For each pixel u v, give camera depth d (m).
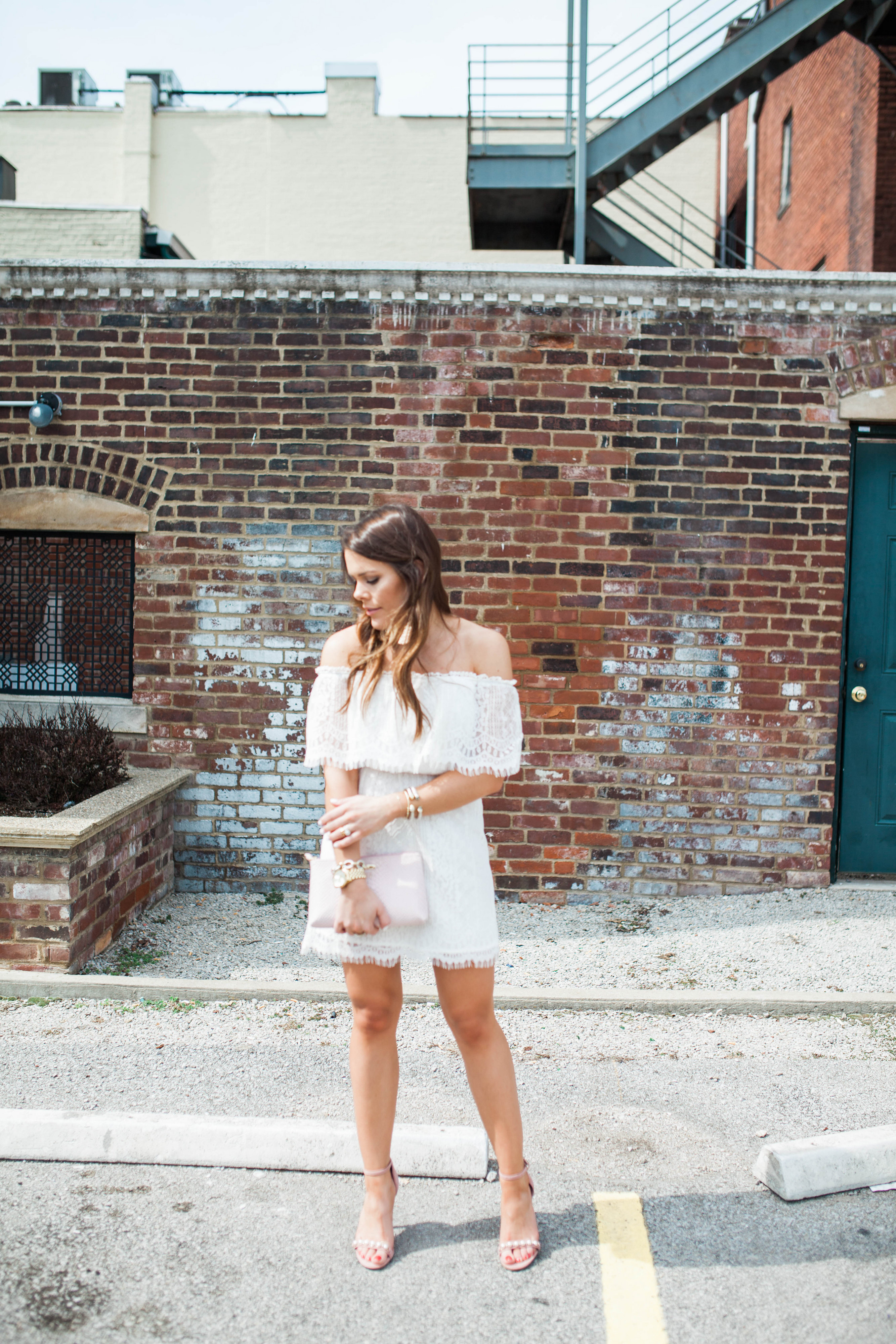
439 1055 3.29
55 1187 2.51
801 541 4.96
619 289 4.87
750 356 4.91
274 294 4.96
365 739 2.12
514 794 5.02
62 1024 3.52
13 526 5.11
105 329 5.01
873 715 5.18
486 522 4.96
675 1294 2.12
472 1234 2.33
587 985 3.98
